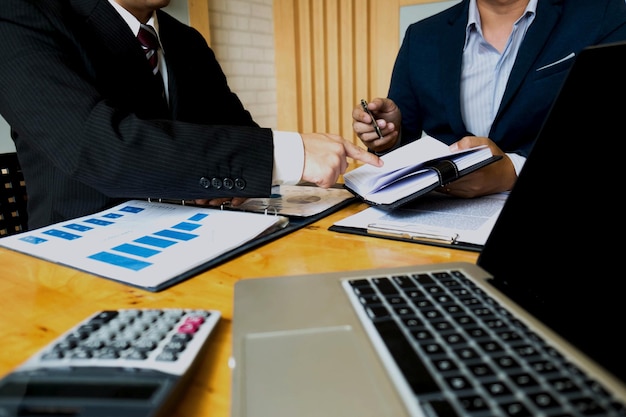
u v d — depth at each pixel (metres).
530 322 0.29
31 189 0.87
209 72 1.24
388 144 1.10
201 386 0.28
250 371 0.25
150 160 0.61
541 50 1.08
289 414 0.22
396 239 0.59
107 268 0.47
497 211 0.70
